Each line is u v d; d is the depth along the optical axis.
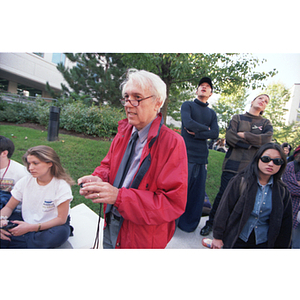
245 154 1.86
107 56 6.75
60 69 6.97
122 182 1.13
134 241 1.08
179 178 0.94
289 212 1.46
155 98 0.97
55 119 3.32
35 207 1.52
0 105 4.10
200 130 1.88
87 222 1.96
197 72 3.10
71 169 2.69
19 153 2.80
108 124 4.04
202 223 2.22
